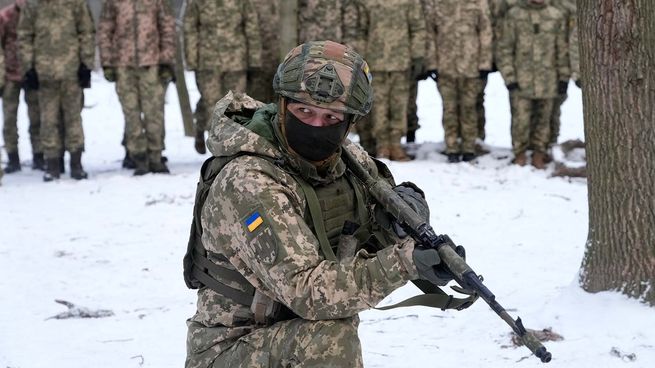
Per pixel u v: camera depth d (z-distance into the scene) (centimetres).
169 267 650
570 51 986
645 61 454
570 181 945
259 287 272
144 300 572
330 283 252
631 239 465
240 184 263
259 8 1054
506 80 1001
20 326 520
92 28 1006
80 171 1021
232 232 265
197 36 1024
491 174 972
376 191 279
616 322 452
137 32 995
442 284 251
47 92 1002
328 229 275
